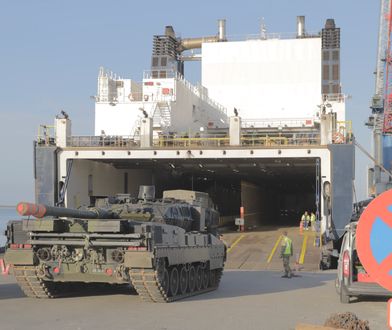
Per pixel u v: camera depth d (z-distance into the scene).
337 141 58.50
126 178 77.00
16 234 25.42
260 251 56.41
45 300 25.67
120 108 79.06
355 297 27.52
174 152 59.94
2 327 18.47
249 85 95.06
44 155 61.56
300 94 93.88
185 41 111.62
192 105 88.31
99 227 23.64
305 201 136.88
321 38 96.12
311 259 52.09
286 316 21.39
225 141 66.94
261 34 97.81
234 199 104.81
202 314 21.58
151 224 24.02
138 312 21.94
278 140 66.12
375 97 106.25
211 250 31.41
